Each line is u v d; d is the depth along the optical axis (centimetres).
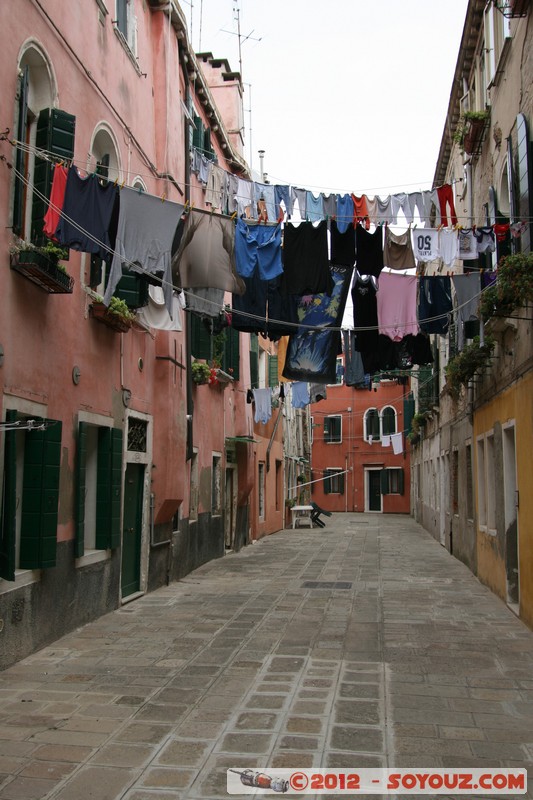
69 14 823
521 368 880
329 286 845
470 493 1427
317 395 1983
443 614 972
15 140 677
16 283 682
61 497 798
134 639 805
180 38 1248
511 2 889
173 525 1295
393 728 524
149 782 430
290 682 641
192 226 805
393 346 1068
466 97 1427
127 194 707
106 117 942
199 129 1459
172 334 1181
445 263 871
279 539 2286
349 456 3975
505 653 752
